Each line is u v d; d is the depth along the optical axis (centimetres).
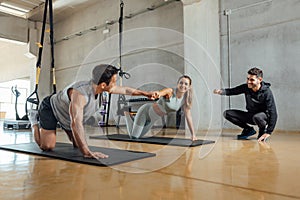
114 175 123
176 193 94
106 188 101
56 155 178
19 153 198
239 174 124
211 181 111
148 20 609
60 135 368
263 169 135
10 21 748
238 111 310
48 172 130
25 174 126
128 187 102
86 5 746
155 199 87
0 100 1395
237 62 455
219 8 480
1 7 735
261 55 427
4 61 1082
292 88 391
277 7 411
